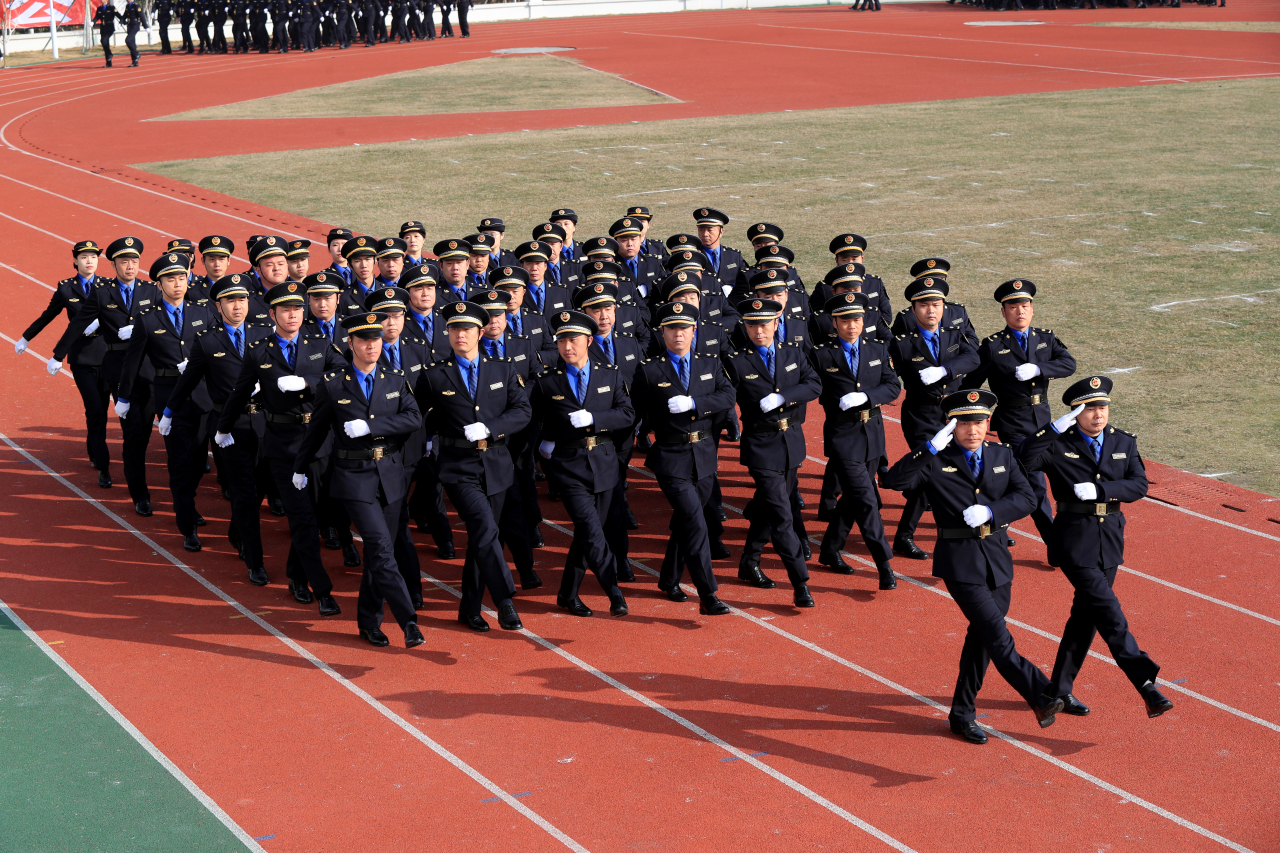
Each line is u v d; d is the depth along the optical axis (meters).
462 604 9.61
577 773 7.53
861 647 9.16
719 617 9.70
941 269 10.65
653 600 10.06
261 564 10.43
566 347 9.37
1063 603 9.78
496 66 50.06
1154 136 31.42
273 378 9.58
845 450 10.10
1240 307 17.70
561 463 9.53
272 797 7.29
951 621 9.57
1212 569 10.25
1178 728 7.95
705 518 10.75
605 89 43.09
